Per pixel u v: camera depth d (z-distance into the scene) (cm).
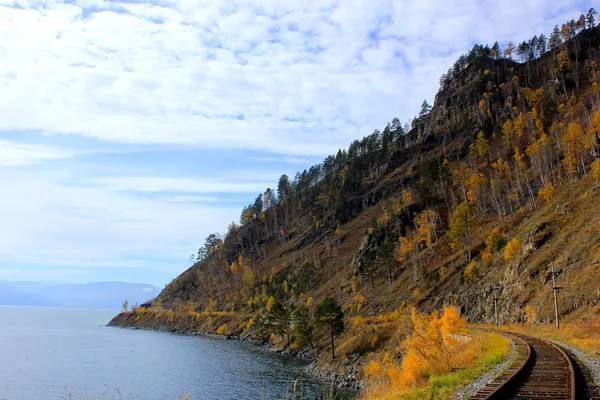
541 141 13200
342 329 7925
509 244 8081
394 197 17488
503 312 6838
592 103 15288
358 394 4819
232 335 14175
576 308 5091
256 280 18262
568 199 8438
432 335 3975
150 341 13175
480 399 1405
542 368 2025
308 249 18438
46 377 6944
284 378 6762
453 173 16162
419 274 10825
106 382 6531
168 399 5406
